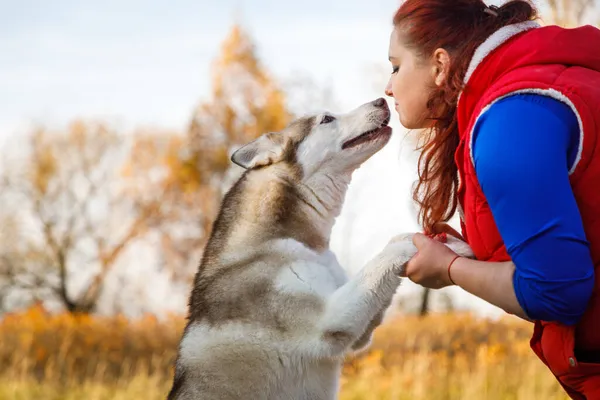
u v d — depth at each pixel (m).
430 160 3.10
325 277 3.92
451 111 2.96
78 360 12.46
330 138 4.36
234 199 4.31
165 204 33.41
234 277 4.00
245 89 30.12
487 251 2.70
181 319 14.83
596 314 2.45
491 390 8.07
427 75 2.92
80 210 38.91
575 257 2.28
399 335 12.34
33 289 39.22
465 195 2.71
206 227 32.34
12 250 39.25
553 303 2.32
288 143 4.35
